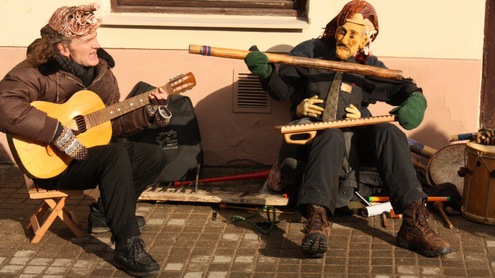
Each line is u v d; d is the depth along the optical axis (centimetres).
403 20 596
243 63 612
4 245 499
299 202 482
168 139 597
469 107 606
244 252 487
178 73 616
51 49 464
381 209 534
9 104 449
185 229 523
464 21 594
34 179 493
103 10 611
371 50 564
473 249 488
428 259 475
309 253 470
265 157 628
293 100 555
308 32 602
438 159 574
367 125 522
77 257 483
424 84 605
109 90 502
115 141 593
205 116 623
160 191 572
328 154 491
